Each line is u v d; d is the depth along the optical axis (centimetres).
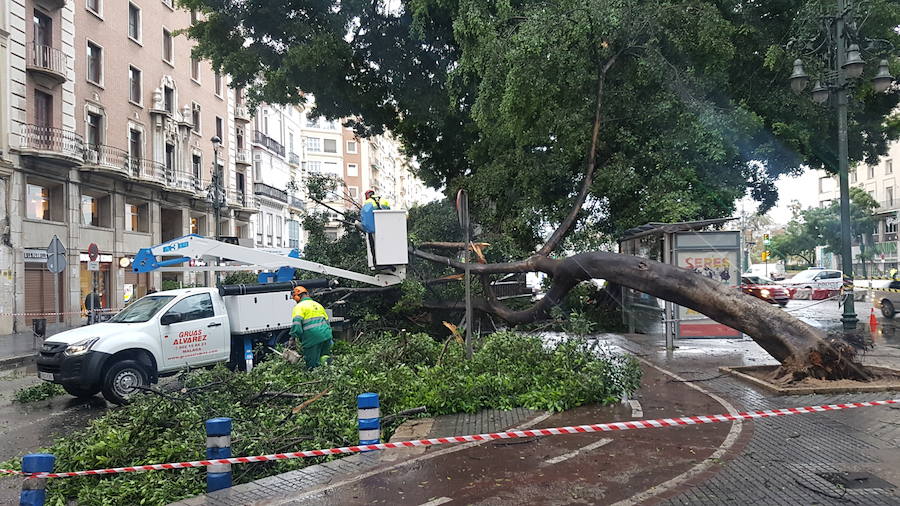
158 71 3450
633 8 1303
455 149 2128
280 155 5434
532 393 801
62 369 916
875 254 5056
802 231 5053
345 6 1811
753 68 1603
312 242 1490
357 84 2014
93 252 1927
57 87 2556
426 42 1875
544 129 1432
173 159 3653
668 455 582
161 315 1012
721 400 802
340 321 1327
